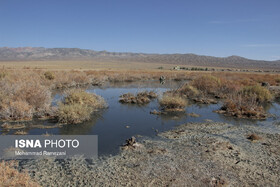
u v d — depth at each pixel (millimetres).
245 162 6215
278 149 7195
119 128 9297
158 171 5617
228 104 12992
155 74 40344
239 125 10016
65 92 13695
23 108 10227
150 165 5930
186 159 6312
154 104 14664
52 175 5348
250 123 10430
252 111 11797
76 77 26156
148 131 8930
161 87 24516
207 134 8570
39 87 12312
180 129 9211
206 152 6801
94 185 4973
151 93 17797
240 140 7984
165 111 12609
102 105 13258
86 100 12750
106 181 5141
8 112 9930
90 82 27422
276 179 5402
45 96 11852
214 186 5016
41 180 5102
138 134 8547
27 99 11375
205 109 13414
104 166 5852
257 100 15742
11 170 4887
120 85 26625
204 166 5922
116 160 6207
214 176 5434
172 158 6359
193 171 5648
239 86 19422
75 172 5516
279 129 9508
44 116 10453
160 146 7258
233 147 7230
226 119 11109
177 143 7562
